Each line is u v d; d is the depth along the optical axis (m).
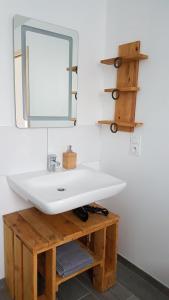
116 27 1.74
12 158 1.52
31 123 1.55
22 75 1.47
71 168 1.72
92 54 1.79
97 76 1.86
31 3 1.44
